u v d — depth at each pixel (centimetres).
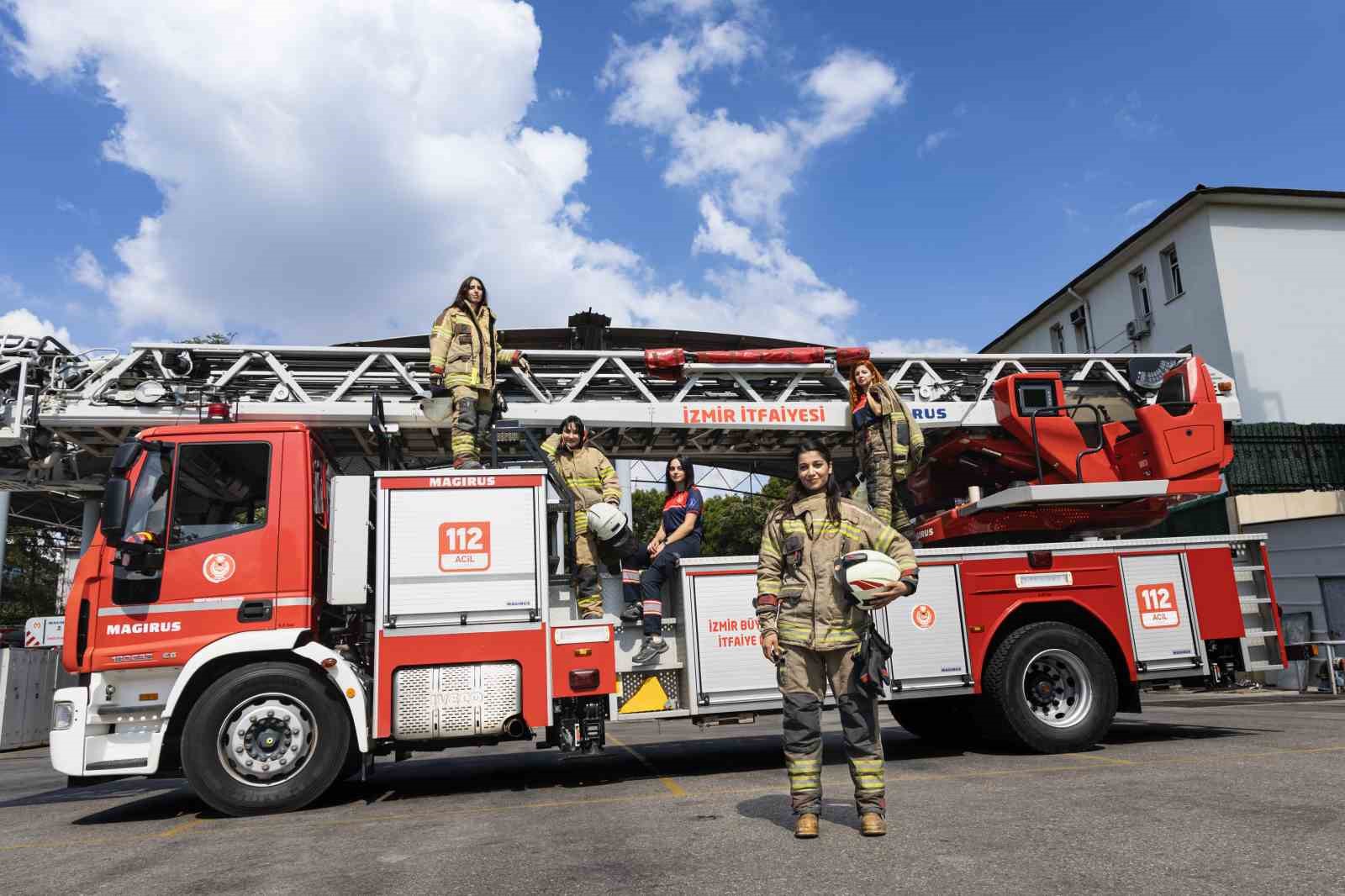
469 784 644
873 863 328
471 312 713
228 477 582
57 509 2591
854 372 815
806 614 387
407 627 567
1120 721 898
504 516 594
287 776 548
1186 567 719
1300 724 812
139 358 807
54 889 353
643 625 614
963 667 658
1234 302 2295
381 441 712
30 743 1492
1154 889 284
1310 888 279
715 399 912
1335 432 1919
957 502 827
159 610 553
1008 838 362
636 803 505
